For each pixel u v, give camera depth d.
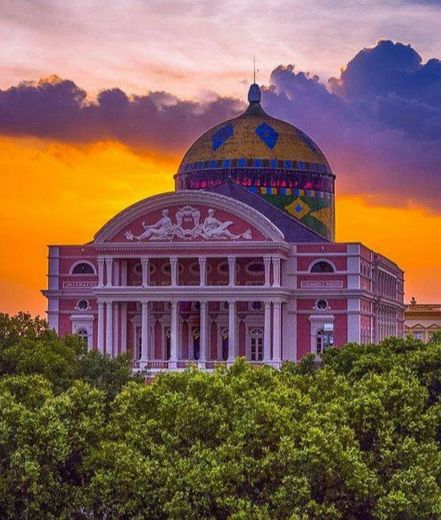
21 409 106.50
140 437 106.19
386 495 101.25
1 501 102.62
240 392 114.69
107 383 155.25
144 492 101.25
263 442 104.56
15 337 162.50
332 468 100.69
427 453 106.75
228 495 100.44
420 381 137.00
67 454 103.88
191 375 116.62
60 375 150.62
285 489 99.06
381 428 109.06
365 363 140.50
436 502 100.00
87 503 102.94
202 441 106.50
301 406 111.69
